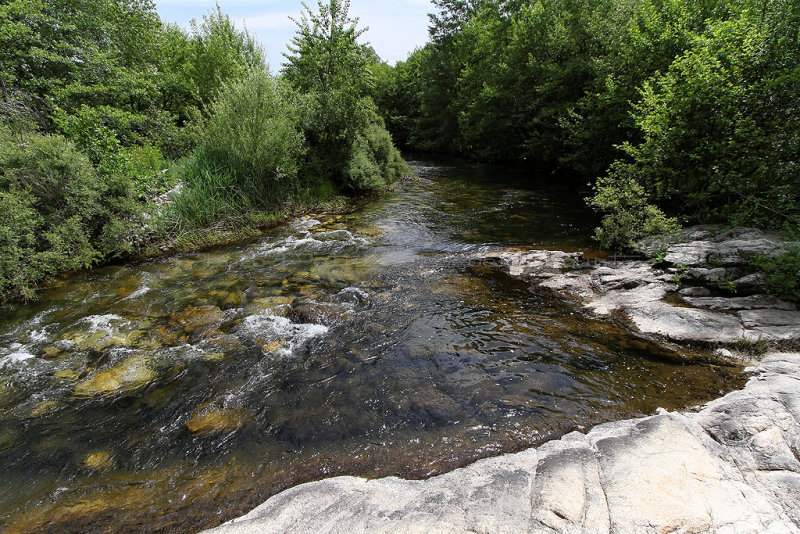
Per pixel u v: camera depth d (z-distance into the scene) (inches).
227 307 276.2
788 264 230.1
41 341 241.3
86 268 354.9
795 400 147.9
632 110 479.5
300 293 295.4
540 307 267.6
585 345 220.2
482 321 250.7
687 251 289.7
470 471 133.9
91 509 133.3
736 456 129.1
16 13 473.4
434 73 1343.5
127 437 166.9
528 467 131.7
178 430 169.8
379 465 147.0
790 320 217.5
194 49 756.6
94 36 575.5
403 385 192.1
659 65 433.4
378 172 689.0
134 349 229.9
